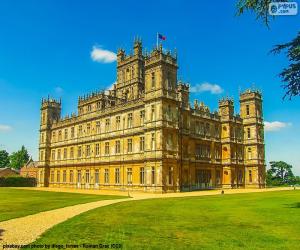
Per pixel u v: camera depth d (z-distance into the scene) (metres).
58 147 87.44
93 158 74.25
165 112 57.97
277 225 19.56
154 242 15.51
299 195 43.97
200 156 70.75
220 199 38.81
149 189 57.44
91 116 76.25
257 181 78.75
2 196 45.25
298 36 23.97
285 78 24.86
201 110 73.12
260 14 19.25
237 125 80.50
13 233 17.36
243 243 15.34
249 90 82.94
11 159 155.62
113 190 66.38
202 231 17.95
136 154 62.94
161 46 58.81
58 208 29.03
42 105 94.25
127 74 81.69
